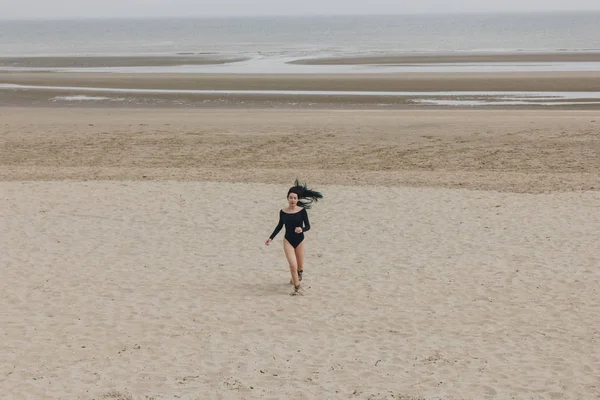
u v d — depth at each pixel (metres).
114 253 12.93
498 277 11.43
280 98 39.06
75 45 123.81
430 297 10.62
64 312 10.06
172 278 11.59
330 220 14.99
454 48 95.50
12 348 8.79
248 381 7.84
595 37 126.56
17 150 24.91
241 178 19.47
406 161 22.44
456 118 29.53
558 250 12.77
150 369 8.19
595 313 9.89
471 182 18.56
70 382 7.82
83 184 18.45
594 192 17.08
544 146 24.02
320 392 7.55
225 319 9.82
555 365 8.23
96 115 32.34
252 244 13.48
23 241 13.64
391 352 8.66
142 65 67.50
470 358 8.46
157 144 25.47
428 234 13.91
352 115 31.08
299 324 9.63
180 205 16.28
